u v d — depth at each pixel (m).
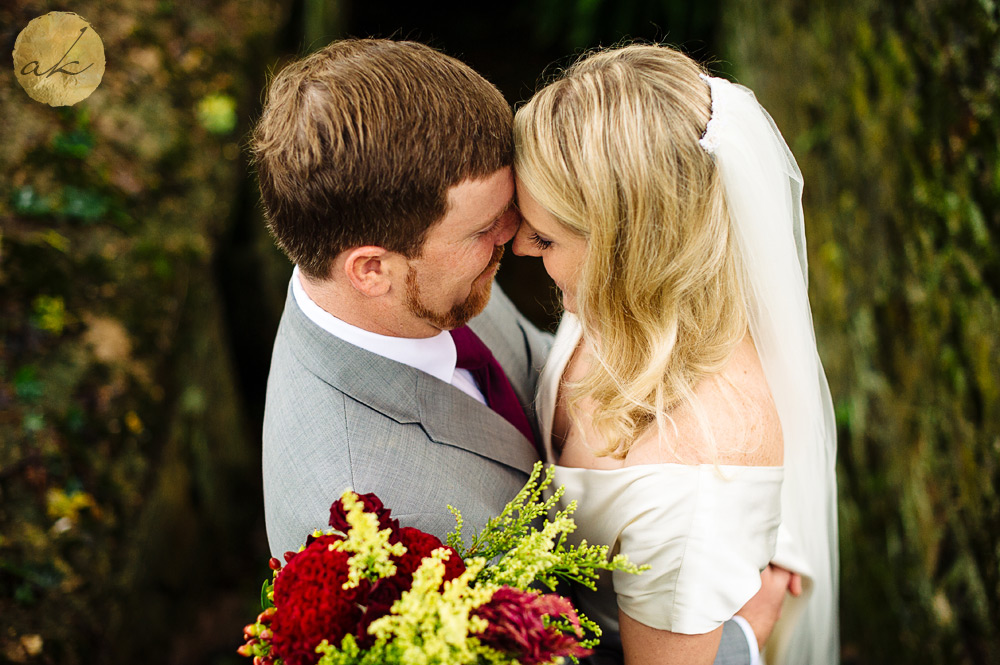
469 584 1.13
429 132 1.20
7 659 1.68
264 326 3.42
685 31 5.09
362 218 1.24
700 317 1.33
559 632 1.01
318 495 1.33
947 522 1.98
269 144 1.28
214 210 2.60
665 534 1.29
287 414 1.42
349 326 1.40
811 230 3.00
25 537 1.83
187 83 2.80
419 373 1.42
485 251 1.36
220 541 3.06
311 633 0.99
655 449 1.34
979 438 1.81
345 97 1.20
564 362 1.61
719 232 1.30
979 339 1.80
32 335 2.10
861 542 2.54
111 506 1.96
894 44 2.23
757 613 1.57
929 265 2.04
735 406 1.32
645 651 1.36
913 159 2.12
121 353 2.15
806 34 3.08
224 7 3.13
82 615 1.80
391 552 1.07
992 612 1.78
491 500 1.45
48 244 2.25
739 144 1.28
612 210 1.26
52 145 2.44
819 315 2.91
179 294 2.35
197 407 2.73
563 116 1.26
